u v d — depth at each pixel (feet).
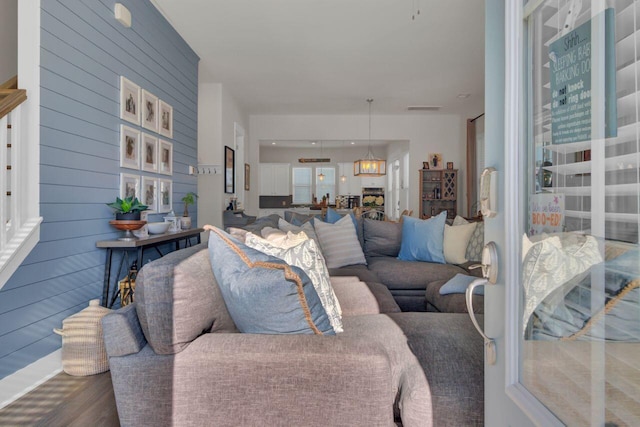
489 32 3.01
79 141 9.03
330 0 12.36
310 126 27.35
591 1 2.13
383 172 29.55
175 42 14.56
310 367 4.15
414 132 27.53
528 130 2.66
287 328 4.62
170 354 4.32
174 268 4.42
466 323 5.69
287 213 15.52
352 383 4.13
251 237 6.18
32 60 7.72
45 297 8.00
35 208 7.68
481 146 25.21
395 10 12.97
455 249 12.54
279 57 16.92
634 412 1.85
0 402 6.83
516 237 2.69
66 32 8.55
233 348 4.30
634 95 1.85
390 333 5.32
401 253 13.37
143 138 12.04
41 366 7.81
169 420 4.25
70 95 8.70
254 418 4.18
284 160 41.19
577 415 2.20
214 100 19.98
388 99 23.44
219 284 4.90
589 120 2.15
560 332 2.33
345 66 18.10
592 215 2.12
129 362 4.30
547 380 2.44
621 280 1.92
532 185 2.61
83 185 9.20
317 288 5.44
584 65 2.18
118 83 10.68
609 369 2.00
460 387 4.44
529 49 2.63
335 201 41.19
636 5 1.85
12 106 7.14
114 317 4.36
